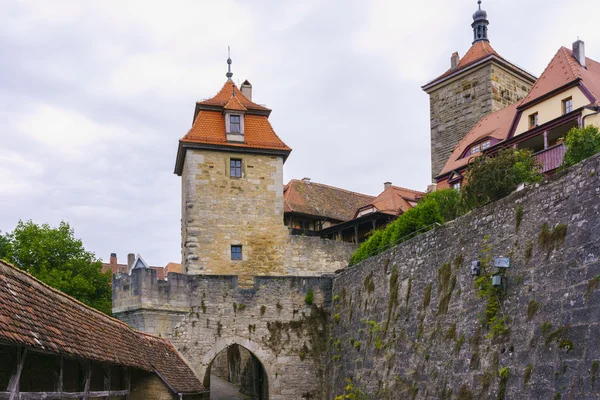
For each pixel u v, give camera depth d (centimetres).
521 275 1600
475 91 4388
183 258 3691
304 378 3059
